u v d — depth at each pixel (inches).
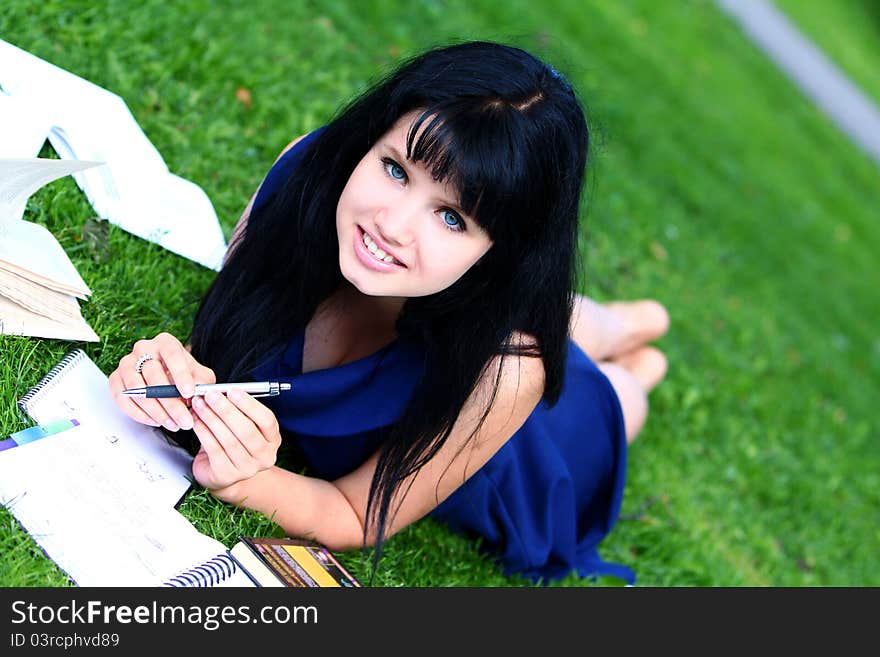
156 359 73.8
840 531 161.2
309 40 165.6
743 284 237.3
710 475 148.7
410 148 65.7
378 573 87.8
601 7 327.6
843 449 193.0
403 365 82.0
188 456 79.8
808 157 398.3
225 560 70.5
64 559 64.7
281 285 82.6
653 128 275.9
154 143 113.1
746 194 297.4
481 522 96.2
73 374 76.2
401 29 195.2
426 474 81.7
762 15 626.2
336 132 76.4
